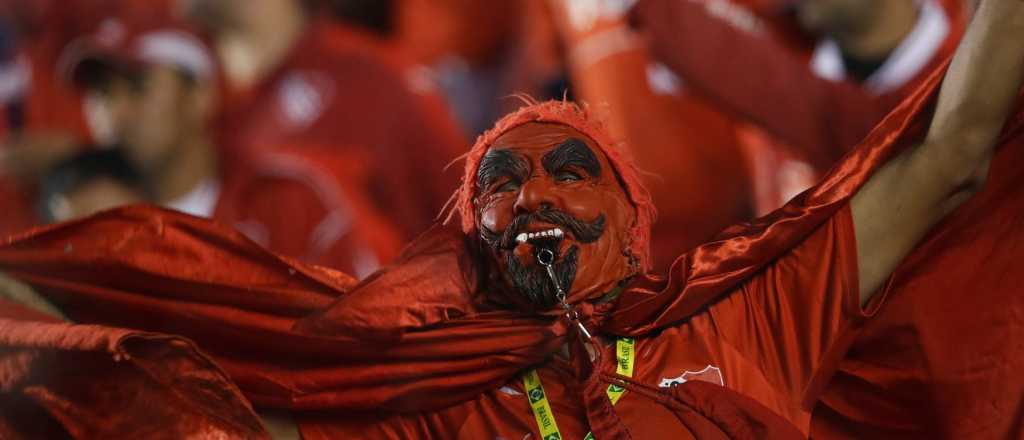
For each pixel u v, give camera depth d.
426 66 19.69
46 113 20.39
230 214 19.38
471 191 10.62
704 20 16.58
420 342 10.34
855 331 10.45
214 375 10.05
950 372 10.91
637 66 17.45
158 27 20.09
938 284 10.93
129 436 10.09
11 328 10.12
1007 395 10.83
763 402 10.16
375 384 10.39
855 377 11.04
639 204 10.62
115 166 19.73
